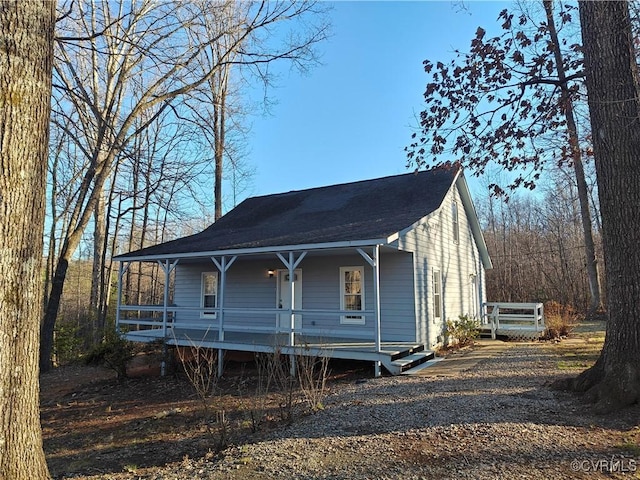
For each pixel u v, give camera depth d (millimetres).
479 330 14852
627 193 5453
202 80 12961
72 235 14062
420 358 9852
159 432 6375
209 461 4461
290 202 16219
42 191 2842
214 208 22031
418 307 11250
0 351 2586
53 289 13945
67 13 8023
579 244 28125
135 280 32312
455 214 15117
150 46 10406
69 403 9281
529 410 5230
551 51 7887
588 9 5957
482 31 7707
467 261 16125
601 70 5754
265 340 10906
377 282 8961
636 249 5348
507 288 30000
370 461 3924
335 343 10305
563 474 3428
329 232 10352
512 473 3477
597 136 5820
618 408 4973
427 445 4238
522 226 33906
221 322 10977
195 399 8461
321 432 4969
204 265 15266
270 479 3674
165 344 11766
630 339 5250
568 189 28594
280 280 13445
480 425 4734
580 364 8281
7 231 2596
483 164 8695
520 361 9242
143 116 16859
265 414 6344
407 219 10391
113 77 15023
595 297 19750
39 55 2818
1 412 2588
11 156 2611
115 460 5219
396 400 6316
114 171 20422
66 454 5781
